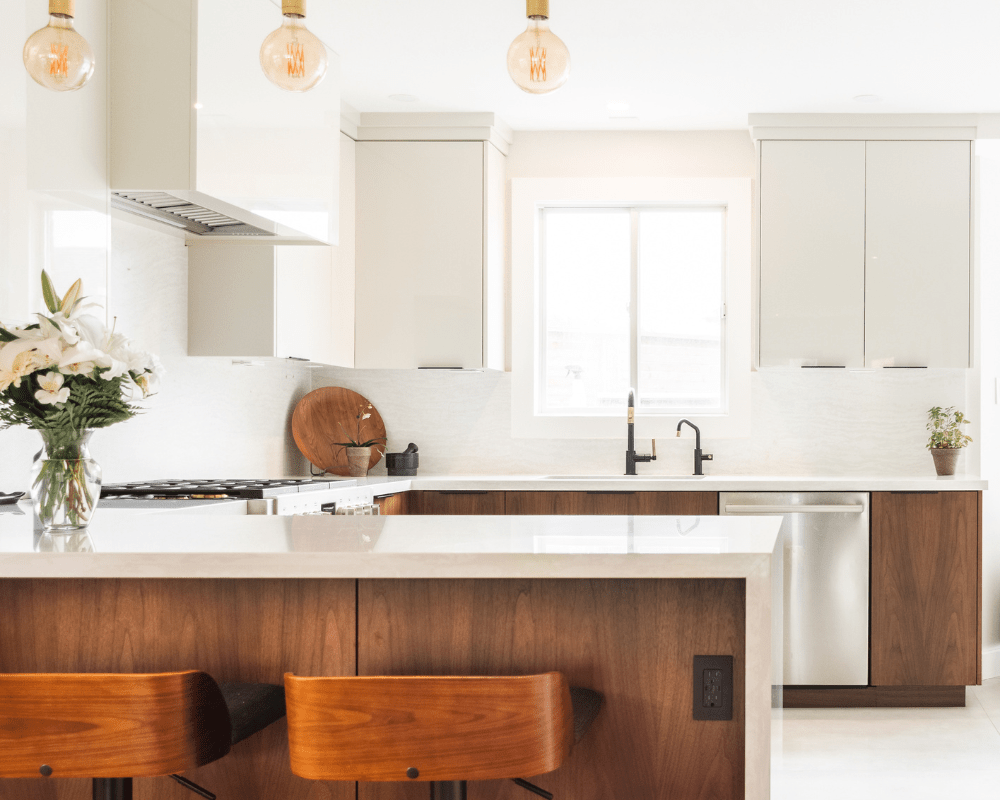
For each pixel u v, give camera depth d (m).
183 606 1.72
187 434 3.60
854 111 4.14
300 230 3.00
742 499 3.90
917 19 3.22
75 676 1.34
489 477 4.30
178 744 1.36
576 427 4.62
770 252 4.18
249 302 3.59
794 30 3.32
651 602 1.68
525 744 1.31
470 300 4.24
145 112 2.48
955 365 4.11
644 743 1.67
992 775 3.07
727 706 1.66
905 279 4.13
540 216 4.77
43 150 2.22
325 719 1.31
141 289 3.31
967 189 4.12
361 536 1.73
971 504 3.82
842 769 3.12
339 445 4.49
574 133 4.61
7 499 2.38
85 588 1.73
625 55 3.56
